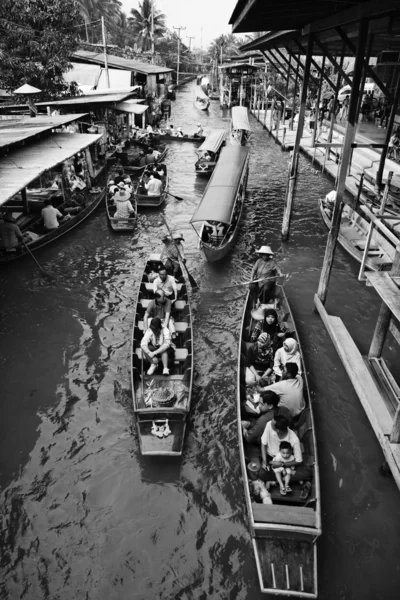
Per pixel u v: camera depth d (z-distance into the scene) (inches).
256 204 751.1
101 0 2165.4
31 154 548.1
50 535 240.4
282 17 394.6
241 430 273.4
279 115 1346.0
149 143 1088.2
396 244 321.7
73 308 445.4
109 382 348.8
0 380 348.8
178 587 218.1
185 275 510.3
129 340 398.6
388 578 222.5
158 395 296.5
